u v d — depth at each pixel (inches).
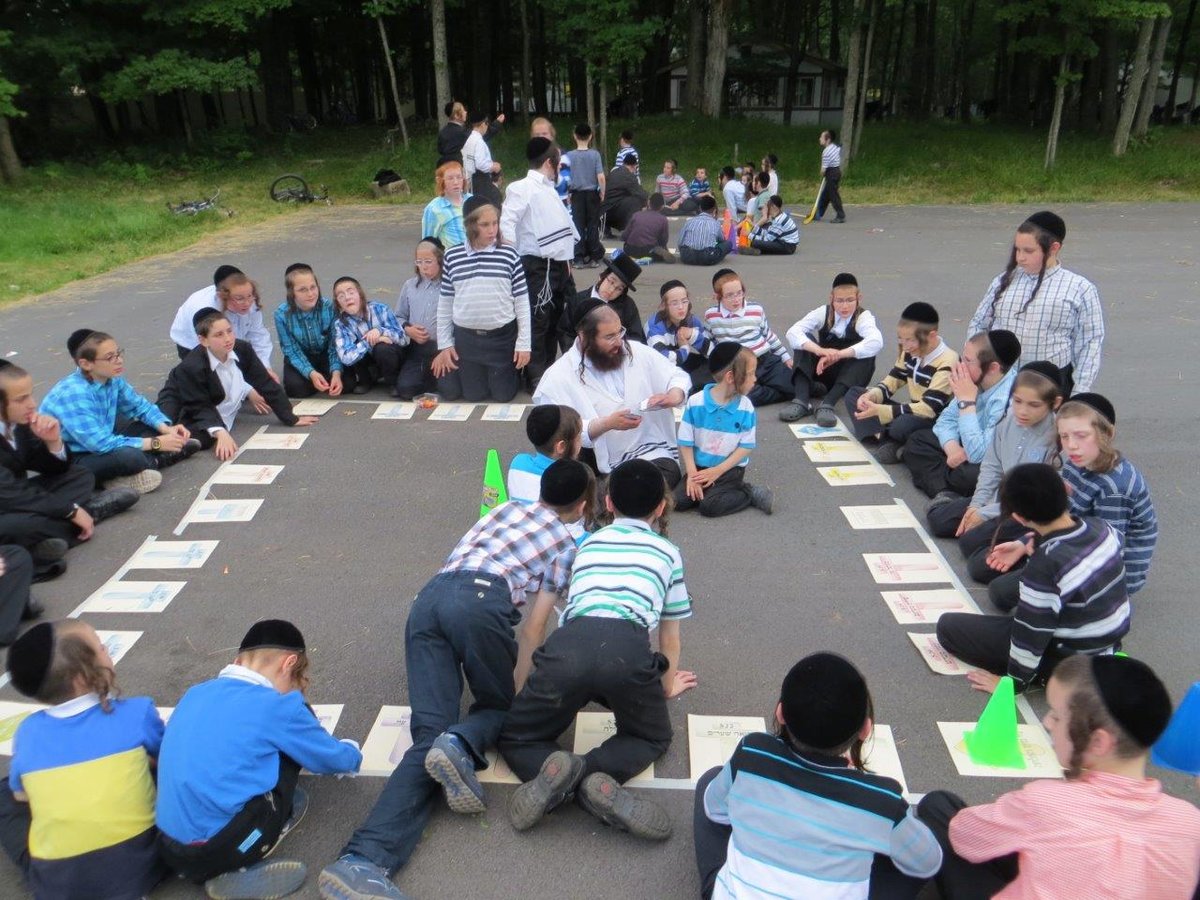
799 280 435.2
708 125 995.9
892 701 138.6
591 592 119.7
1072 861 82.7
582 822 117.7
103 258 514.0
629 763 120.5
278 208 717.3
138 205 704.4
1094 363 188.2
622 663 114.7
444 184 311.3
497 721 123.6
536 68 1379.2
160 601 170.1
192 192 796.0
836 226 609.3
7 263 493.4
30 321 377.4
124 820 102.7
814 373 262.7
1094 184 742.5
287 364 274.1
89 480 195.0
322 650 154.5
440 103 887.7
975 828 92.6
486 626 123.7
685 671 145.6
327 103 1615.4
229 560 185.2
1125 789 84.9
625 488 123.6
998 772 123.8
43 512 182.1
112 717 105.3
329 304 273.1
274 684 112.8
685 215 685.9
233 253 525.0
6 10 864.3
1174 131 1003.9
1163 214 622.8
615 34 824.3
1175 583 171.2
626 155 617.9
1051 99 1230.3
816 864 87.1
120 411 222.5
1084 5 722.2
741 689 142.3
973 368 190.7
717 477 201.3
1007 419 172.4
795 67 1259.8
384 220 650.2
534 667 118.6
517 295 259.0
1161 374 284.8
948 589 169.3
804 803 89.0
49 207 673.6
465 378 267.9
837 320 258.4
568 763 111.9
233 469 226.8
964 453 197.2
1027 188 736.3
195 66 856.3
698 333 261.0
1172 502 202.2
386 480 220.8
